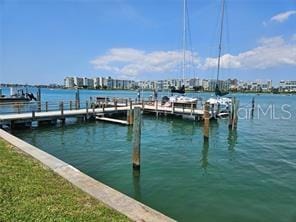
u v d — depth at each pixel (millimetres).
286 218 7492
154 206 8219
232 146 16938
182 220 7328
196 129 23219
